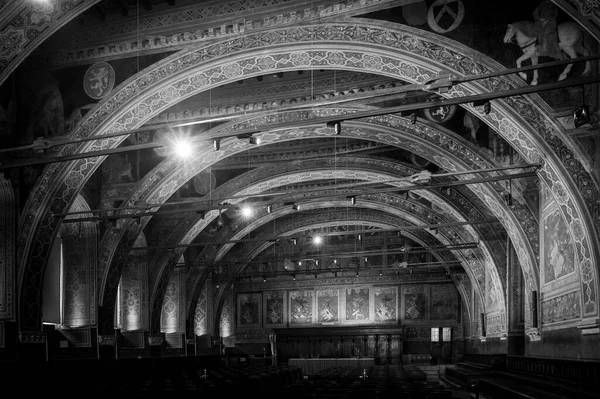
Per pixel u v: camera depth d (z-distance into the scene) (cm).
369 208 3616
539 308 1894
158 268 3073
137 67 1777
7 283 1828
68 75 1830
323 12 1552
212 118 1298
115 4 1733
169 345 3503
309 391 1097
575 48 1370
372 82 2045
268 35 1627
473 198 2642
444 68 1473
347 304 4506
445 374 3197
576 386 1347
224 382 1368
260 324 4706
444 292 4338
